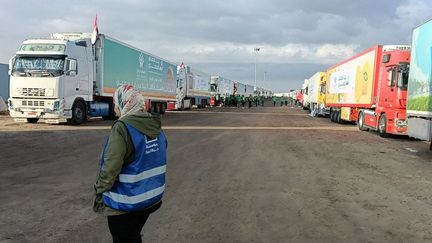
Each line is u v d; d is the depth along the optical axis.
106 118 24.72
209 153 12.35
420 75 13.78
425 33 13.41
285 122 28.48
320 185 8.25
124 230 3.38
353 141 16.67
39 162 10.20
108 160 3.16
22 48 19.38
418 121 13.98
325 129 22.73
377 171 9.96
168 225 5.64
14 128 18.17
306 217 6.09
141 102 3.43
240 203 6.80
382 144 15.81
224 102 70.44
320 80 37.06
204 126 22.55
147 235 5.24
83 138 15.06
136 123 3.30
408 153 13.33
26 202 6.61
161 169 3.50
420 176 9.43
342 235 5.34
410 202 7.06
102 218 5.85
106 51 22.86
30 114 19.19
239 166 10.24
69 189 7.50
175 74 38.59
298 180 8.70
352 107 25.11
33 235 5.14
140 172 3.30
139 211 3.34
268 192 7.58
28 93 19.09
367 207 6.70
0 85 29.52
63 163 10.09
